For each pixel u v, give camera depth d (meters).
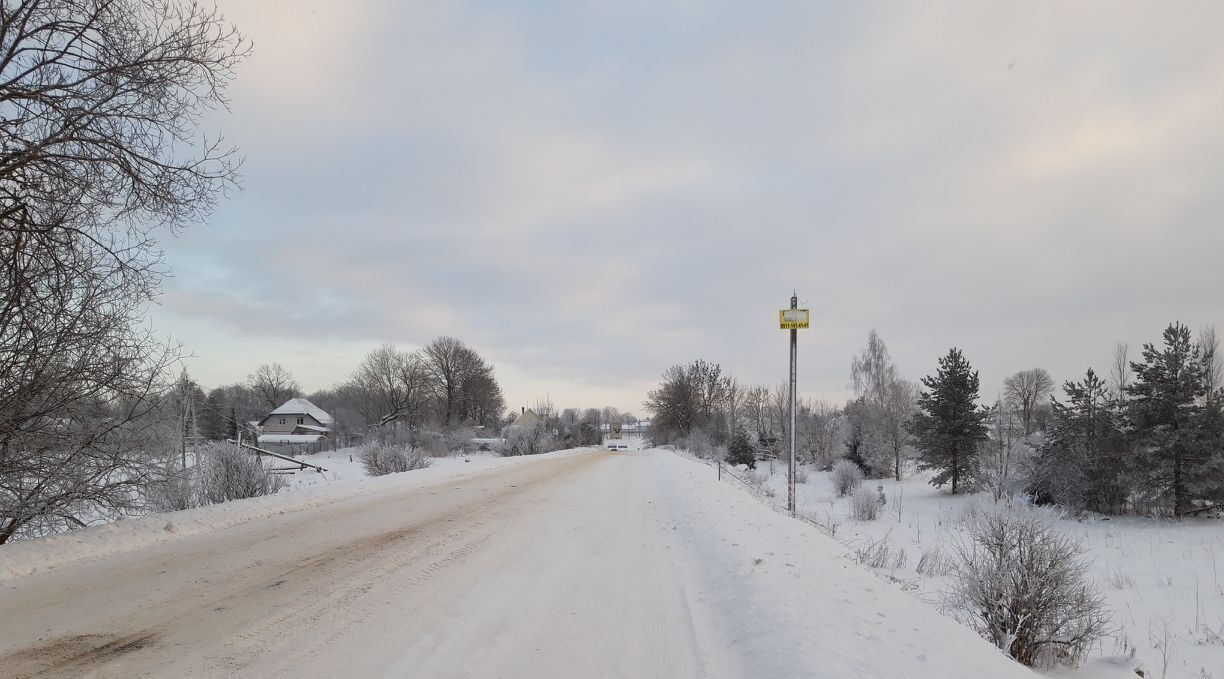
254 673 3.93
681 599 6.20
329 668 4.05
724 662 4.49
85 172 8.09
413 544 8.31
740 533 9.22
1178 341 25.14
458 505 12.55
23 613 5.06
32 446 8.12
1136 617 10.61
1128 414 26.38
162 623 4.87
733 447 51.75
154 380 9.34
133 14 8.12
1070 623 7.97
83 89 7.98
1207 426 24.19
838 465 37.50
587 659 4.46
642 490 17.53
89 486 8.71
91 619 4.94
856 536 17.81
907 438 46.62
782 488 38.78
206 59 8.40
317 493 12.80
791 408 17.59
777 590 5.82
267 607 5.34
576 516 11.70
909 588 9.34
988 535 8.34
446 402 86.31
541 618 5.38
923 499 34.53
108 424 8.88
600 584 6.67
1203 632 9.52
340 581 6.26
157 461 9.89
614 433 110.19
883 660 4.10
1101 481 26.42
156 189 8.41
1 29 7.23
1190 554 17.36
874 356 54.66
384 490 14.88
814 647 4.25
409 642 4.60
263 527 9.32
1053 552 7.66
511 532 9.59
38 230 7.90
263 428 83.19
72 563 6.77
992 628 7.70
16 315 7.90
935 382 37.03
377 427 72.44
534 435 52.06
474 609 5.51
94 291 8.52
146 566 6.73
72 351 8.35
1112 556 17.45
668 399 80.31
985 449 38.50
